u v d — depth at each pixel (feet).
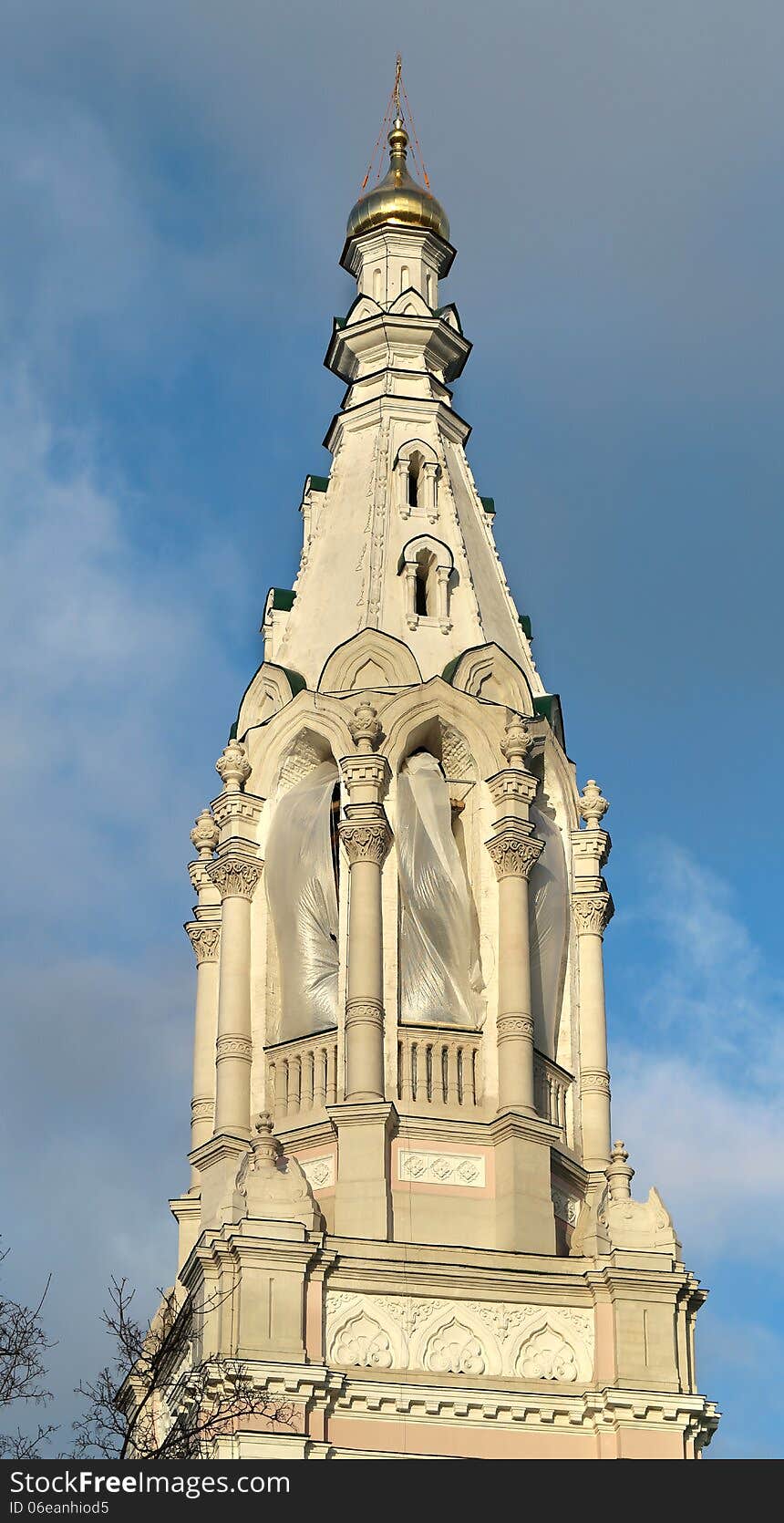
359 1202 184.96
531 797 200.85
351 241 234.38
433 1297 182.19
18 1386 161.58
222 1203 187.83
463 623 211.00
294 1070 194.90
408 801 199.72
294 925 199.11
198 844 214.48
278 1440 173.68
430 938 196.54
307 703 204.03
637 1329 182.50
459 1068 193.16
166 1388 188.14
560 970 203.92
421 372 225.97
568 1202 194.39
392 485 218.18
